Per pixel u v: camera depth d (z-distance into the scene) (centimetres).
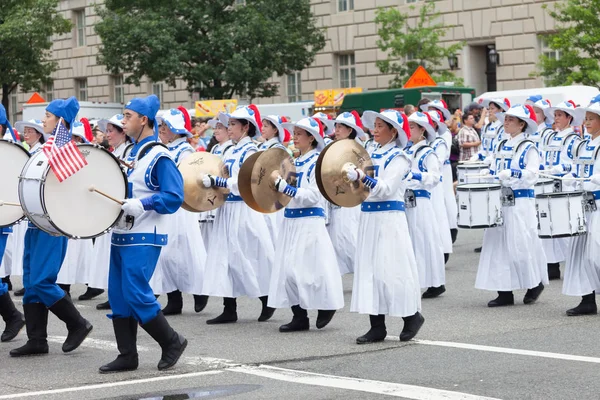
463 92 3469
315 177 1167
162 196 1031
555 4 3509
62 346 1200
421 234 1566
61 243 1167
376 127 1201
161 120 1511
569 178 1369
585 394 926
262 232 1421
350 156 1155
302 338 1259
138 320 1064
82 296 1686
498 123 2009
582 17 3322
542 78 3941
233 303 1415
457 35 4222
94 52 5922
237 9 4381
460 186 1458
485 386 965
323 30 4753
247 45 4350
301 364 1096
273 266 1332
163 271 1484
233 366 1091
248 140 1445
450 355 1116
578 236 1362
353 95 3597
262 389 977
